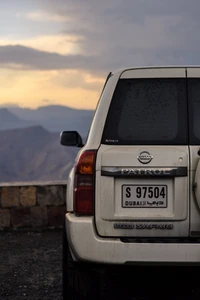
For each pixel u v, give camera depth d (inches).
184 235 184.5
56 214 477.7
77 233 185.2
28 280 304.8
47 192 477.4
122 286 243.6
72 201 192.1
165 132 190.7
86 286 201.0
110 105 194.4
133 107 193.8
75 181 189.0
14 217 476.1
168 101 194.4
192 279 241.4
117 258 181.9
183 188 184.5
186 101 194.4
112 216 185.2
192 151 186.7
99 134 190.9
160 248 180.2
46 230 476.4
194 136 190.1
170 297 231.1
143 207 185.2
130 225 184.9
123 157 185.8
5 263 353.1
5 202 475.8
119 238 184.9
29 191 476.4
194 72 197.8
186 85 196.1
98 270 196.1
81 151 194.5
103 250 182.7
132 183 185.8
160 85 196.2
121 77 197.8
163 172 184.5
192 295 233.6
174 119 192.2
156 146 187.9
